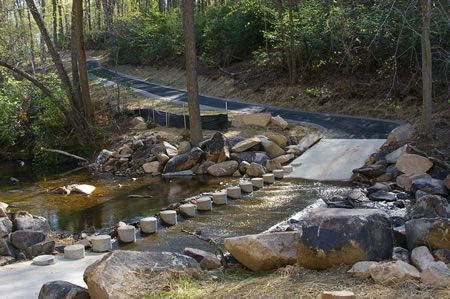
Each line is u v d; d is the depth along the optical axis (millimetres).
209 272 5578
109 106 28891
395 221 9852
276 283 4574
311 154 19109
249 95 34281
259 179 15391
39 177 20938
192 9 21016
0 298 6160
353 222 4910
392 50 25625
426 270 4219
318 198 13391
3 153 27719
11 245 9211
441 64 19578
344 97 26625
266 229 10406
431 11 15203
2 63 24234
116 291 4551
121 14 44562
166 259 5367
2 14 30062
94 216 13094
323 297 3857
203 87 41125
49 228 10898
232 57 42688
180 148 20844
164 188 16734
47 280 7023
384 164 15828
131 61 59000
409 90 23672
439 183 12688
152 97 38469
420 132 16578
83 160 24344
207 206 12531
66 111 25625
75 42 26906
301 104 28719
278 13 32219
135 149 22672
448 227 5234
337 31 15109
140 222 10867
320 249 4867
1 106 25953
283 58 34000
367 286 4199
